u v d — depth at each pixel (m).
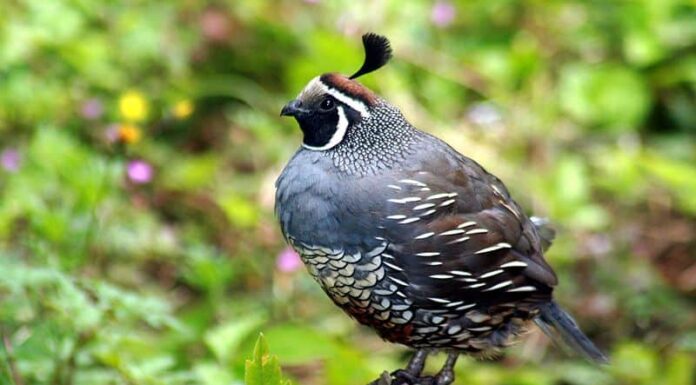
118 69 12.43
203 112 12.87
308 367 10.91
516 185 12.20
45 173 10.96
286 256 10.64
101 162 10.34
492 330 8.11
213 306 10.44
